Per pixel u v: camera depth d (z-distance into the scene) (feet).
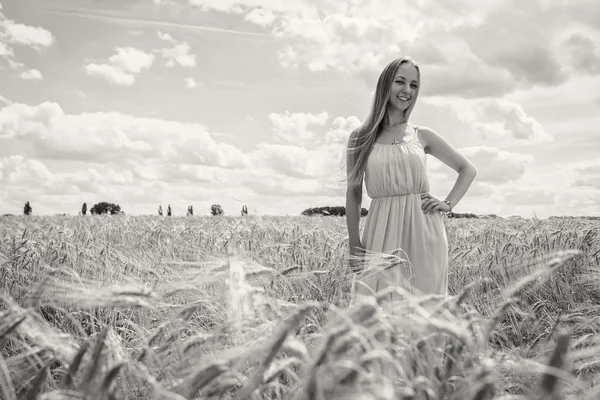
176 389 5.07
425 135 13.08
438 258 12.01
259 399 5.12
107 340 5.57
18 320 5.70
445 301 5.80
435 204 12.14
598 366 6.46
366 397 4.14
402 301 5.95
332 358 4.42
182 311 6.91
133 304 6.48
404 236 12.12
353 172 12.74
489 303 10.64
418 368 5.06
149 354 6.22
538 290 16.15
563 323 9.09
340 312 4.73
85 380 4.99
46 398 4.91
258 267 7.29
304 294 12.67
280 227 27.96
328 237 22.02
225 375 4.86
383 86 12.26
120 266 15.69
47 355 6.12
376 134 12.66
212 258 17.49
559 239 22.22
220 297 7.15
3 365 5.49
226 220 38.68
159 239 23.07
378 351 4.44
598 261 19.20
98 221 43.91
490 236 27.76
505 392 5.71
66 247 16.67
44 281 6.53
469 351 5.16
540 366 4.53
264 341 5.34
